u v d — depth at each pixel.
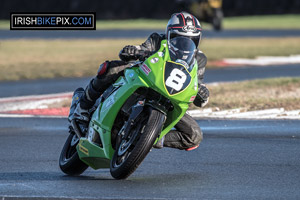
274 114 36.53
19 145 28.00
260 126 32.75
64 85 55.03
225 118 35.56
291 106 38.88
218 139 28.97
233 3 185.88
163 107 18.55
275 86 48.59
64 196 18.08
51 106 41.69
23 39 108.62
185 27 19.30
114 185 19.58
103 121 19.62
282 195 18.23
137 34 115.44
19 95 48.09
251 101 40.84
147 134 18.14
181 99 18.14
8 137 30.27
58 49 90.31
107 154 19.75
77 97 23.61
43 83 56.66
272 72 64.25
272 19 173.00
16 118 36.75
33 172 22.27
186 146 21.23
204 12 126.56
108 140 19.53
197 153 25.44
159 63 18.55
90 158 20.89
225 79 57.91
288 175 21.16
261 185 19.59
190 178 20.69
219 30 128.75
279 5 186.38
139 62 19.75
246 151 25.91
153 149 26.12
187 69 18.66
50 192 18.66
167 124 19.34
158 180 20.38
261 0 185.75
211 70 66.62
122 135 18.72
